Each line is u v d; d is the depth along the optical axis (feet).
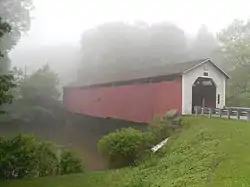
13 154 42.34
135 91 95.14
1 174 42.29
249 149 39.78
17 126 129.49
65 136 109.09
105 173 45.80
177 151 50.34
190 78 78.02
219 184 29.55
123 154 54.65
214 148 43.88
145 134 60.64
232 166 34.27
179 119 68.28
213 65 81.61
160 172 41.57
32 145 46.11
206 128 57.41
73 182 40.83
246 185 27.53
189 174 36.01
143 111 90.84
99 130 118.83
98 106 118.42
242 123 57.16
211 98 83.97
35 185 39.29
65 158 50.52
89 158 67.62
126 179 41.37
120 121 102.99
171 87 80.48
